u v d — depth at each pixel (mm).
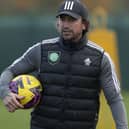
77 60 14219
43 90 14336
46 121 14297
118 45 46781
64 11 13922
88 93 14203
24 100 14078
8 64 46625
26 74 14617
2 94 14203
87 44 14328
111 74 14250
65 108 14164
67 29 14000
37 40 46562
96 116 14445
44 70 14320
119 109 14227
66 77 14188
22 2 77000
